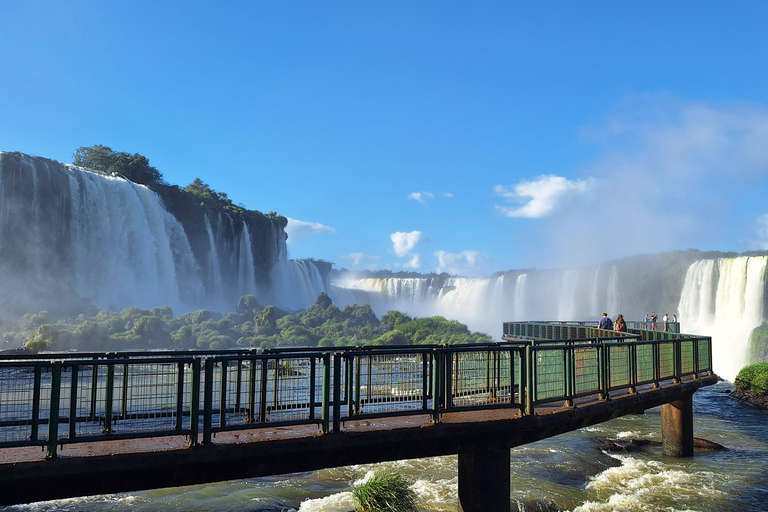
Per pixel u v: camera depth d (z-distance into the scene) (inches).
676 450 751.7
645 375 609.9
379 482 505.7
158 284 3567.9
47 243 2974.9
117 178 3533.5
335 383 356.5
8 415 324.2
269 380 390.9
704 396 1350.9
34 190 2938.0
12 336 1877.5
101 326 2053.4
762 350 2598.4
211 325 2317.9
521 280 4205.2
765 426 992.9
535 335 1523.1
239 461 331.9
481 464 416.8
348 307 2815.0
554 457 737.6
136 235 3486.7
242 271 4734.3
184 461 309.7
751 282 2810.0
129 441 335.3
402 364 421.1
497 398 450.0
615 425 969.5
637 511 548.4
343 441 351.3
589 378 506.0
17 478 277.1
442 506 541.3
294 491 597.0
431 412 388.2
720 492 605.6
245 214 4968.0
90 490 299.9
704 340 795.4
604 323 1056.8
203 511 531.5
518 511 538.0
